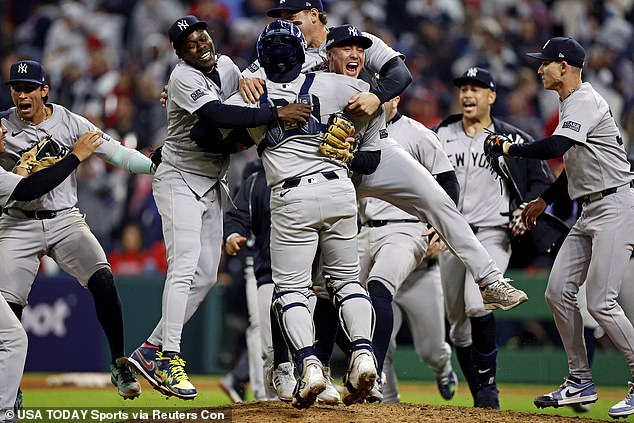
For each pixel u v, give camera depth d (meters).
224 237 28.17
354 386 19.73
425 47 57.28
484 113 27.36
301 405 20.09
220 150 21.38
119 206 48.12
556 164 39.44
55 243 23.59
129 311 41.34
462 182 27.14
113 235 48.00
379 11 59.97
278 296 20.25
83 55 58.53
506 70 54.62
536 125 50.62
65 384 38.88
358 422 19.67
